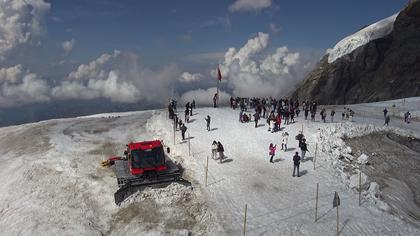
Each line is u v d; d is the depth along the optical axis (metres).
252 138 40.84
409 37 122.38
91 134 46.25
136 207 27.80
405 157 38.50
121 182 29.94
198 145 38.56
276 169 33.44
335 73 129.12
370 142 40.47
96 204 28.86
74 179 32.44
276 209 26.66
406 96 110.50
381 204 28.11
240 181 30.97
